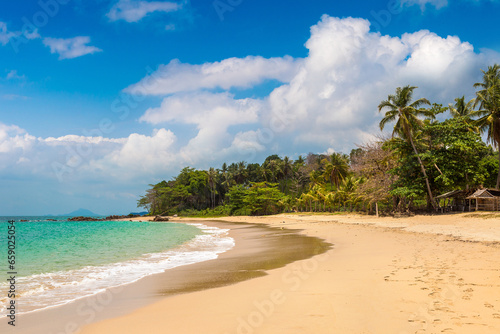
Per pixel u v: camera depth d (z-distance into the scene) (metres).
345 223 41.06
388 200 52.62
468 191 41.91
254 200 87.62
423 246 15.98
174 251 20.48
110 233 41.47
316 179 87.50
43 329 6.83
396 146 44.75
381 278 9.34
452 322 5.67
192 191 113.44
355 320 6.07
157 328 6.51
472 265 10.40
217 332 5.99
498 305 6.44
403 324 5.71
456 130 42.72
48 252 21.08
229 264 14.67
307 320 6.24
